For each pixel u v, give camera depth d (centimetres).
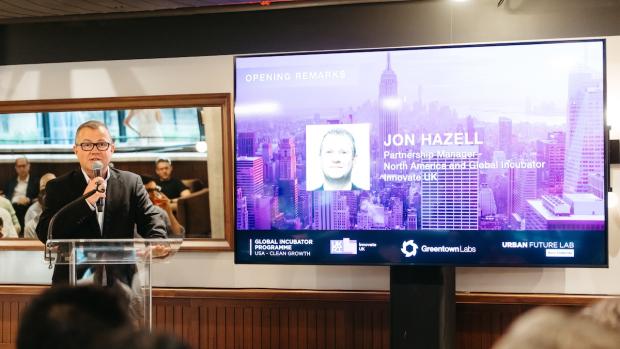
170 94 393
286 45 385
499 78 322
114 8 381
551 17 361
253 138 339
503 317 364
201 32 391
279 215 337
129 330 102
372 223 329
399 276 329
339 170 332
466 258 323
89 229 344
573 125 317
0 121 407
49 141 404
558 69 318
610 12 355
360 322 375
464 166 324
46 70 406
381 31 376
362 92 331
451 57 325
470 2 367
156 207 365
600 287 359
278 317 383
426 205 326
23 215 407
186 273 396
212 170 391
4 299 407
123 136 397
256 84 339
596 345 103
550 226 318
